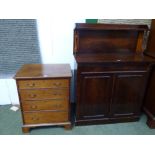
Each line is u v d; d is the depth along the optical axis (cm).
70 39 232
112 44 228
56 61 243
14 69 243
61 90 193
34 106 196
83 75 195
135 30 220
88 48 224
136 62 196
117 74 201
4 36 221
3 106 258
